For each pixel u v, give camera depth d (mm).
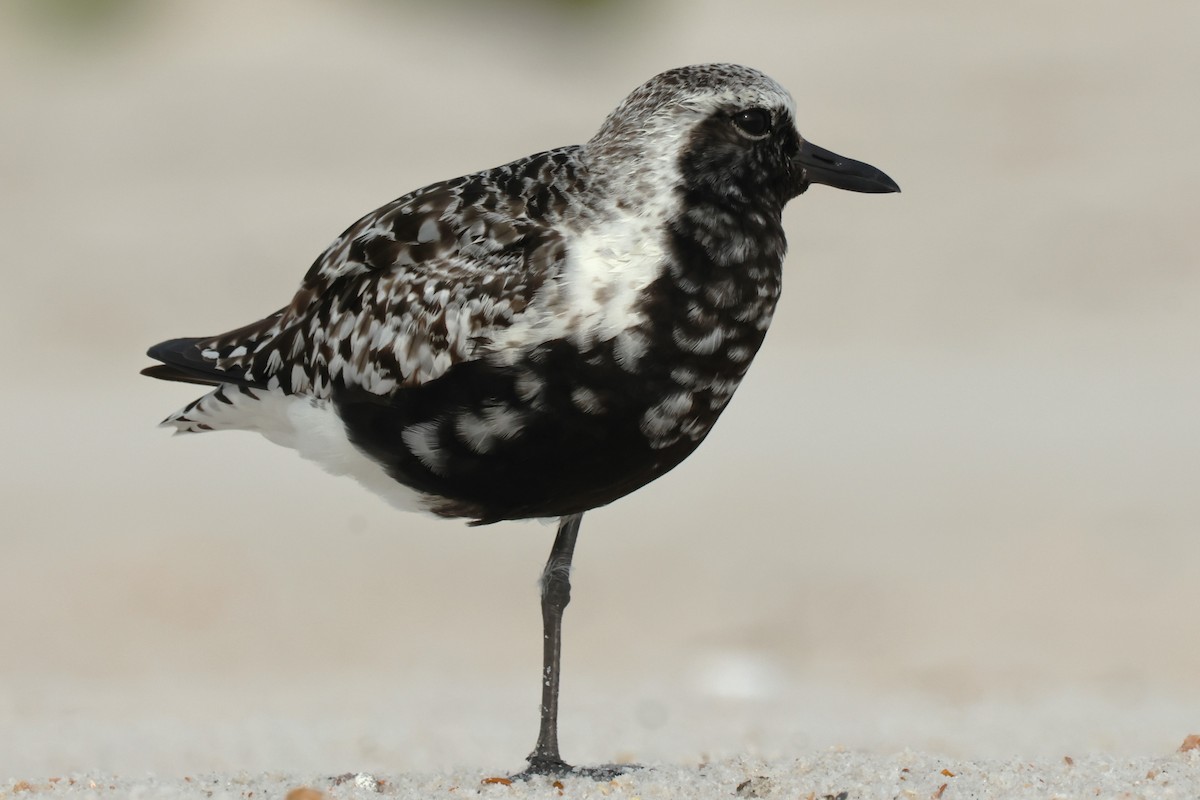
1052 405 21938
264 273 27141
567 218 8086
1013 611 16328
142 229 28812
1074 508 18516
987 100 31266
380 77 34094
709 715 11703
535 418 8039
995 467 19781
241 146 31703
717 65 8469
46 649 15922
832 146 29891
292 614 16828
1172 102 30797
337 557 18188
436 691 13547
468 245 8188
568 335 7914
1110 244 26750
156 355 9227
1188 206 27484
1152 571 16938
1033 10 35344
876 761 8500
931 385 22859
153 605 17109
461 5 39688
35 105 34125
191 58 35812
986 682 14086
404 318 8227
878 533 18188
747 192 8242
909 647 15500
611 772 8633
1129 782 7961
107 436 22250
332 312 8562
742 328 8180
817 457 20344
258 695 13500
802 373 23641
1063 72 32094
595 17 38562
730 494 19375
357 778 8375
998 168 29172
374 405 8391
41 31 37531
